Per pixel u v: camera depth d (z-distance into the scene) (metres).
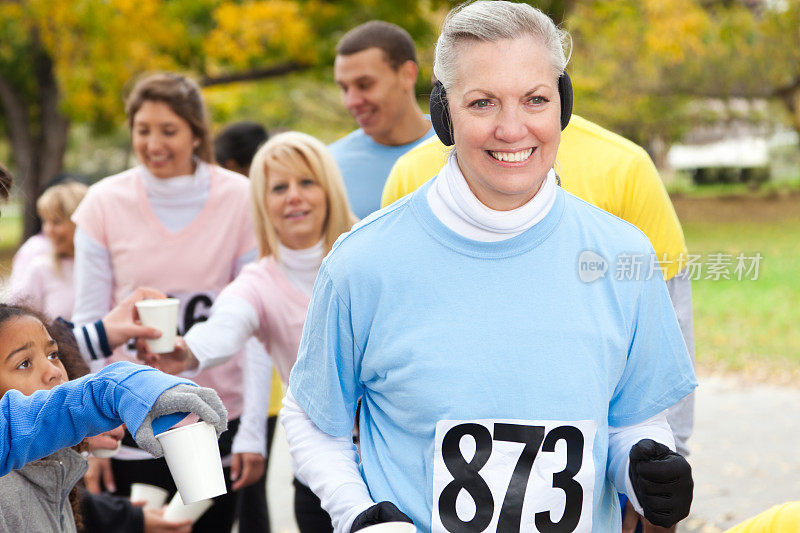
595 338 3.11
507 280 3.09
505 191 2.98
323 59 24.52
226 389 6.38
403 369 3.12
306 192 5.46
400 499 3.19
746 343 16.95
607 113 38.25
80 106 23.05
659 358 3.32
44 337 3.40
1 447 2.76
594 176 4.32
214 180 6.54
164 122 6.21
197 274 6.44
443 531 3.07
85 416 2.79
